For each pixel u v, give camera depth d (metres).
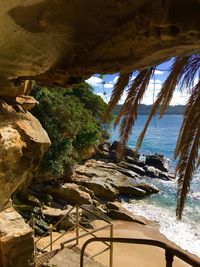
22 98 9.65
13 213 7.54
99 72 4.01
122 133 5.11
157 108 5.10
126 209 19.14
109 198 20.58
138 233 16.11
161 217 18.84
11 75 5.20
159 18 2.62
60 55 4.05
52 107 18.06
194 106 4.11
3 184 7.65
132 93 4.90
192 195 23.42
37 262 7.07
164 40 2.90
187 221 18.39
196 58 4.45
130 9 2.94
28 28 3.59
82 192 18.61
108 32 3.33
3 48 4.04
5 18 3.44
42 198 17.27
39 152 9.04
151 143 54.22
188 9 2.48
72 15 3.29
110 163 27.52
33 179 17.94
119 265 12.27
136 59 3.52
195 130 4.08
